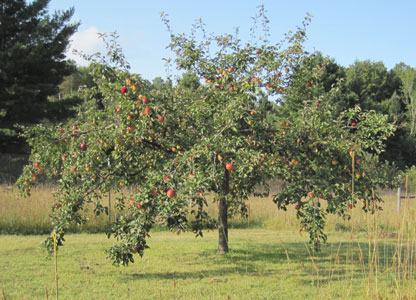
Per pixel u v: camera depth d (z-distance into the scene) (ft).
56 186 37.73
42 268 20.20
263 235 33.01
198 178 16.35
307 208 18.06
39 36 68.69
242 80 20.42
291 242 29.43
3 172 47.06
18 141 70.38
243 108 18.66
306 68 23.24
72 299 15.21
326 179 19.45
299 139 20.06
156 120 18.44
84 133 19.54
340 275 19.06
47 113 69.41
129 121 18.13
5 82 65.51
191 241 29.35
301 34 22.12
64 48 71.10
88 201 19.69
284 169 20.08
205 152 17.16
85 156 18.88
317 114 21.17
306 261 22.61
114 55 19.17
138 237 17.34
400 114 112.37
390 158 108.58
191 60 23.06
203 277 18.74
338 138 21.09
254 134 19.95
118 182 21.39
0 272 19.24
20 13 70.03
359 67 128.98
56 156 19.76
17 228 31.58
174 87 23.09
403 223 13.42
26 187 19.66
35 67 68.23
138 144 19.47
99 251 24.77
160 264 21.53
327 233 33.32
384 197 43.14
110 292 16.19
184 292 16.25
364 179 20.52
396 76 131.95
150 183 17.48
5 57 63.98
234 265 21.03
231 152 17.81
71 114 71.00
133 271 19.95
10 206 32.78
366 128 21.22
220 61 23.06
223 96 20.67
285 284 17.51
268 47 22.39
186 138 20.92
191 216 34.73
